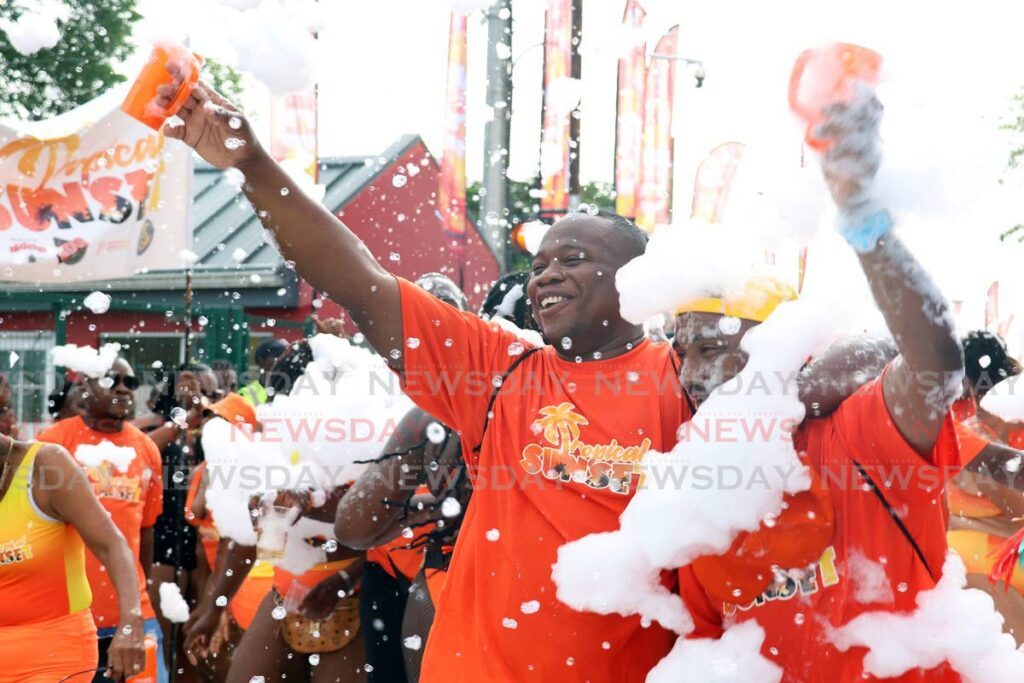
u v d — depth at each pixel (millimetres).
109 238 4965
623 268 1933
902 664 1808
